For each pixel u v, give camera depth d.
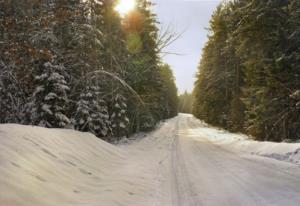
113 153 13.05
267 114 18.55
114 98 21.31
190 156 14.29
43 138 8.97
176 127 41.75
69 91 16.25
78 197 6.47
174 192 7.71
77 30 14.73
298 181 8.50
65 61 15.23
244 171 10.20
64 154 9.03
